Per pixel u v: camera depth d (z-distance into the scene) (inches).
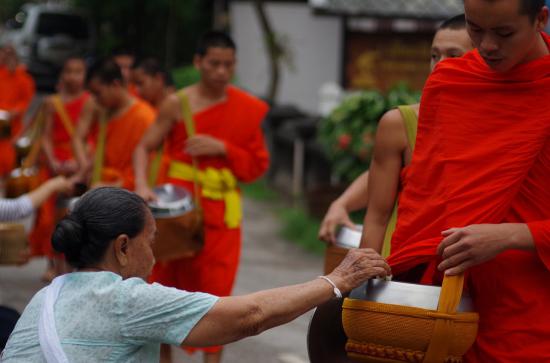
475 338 149.8
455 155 149.3
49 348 144.3
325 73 754.2
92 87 337.1
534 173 147.5
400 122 165.8
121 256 151.2
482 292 153.6
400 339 146.4
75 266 153.1
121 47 428.8
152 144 287.9
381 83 701.3
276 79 702.5
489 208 145.6
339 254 193.3
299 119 624.1
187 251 269.6
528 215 148.1
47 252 397.7
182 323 146.9
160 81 385.4
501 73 146.9
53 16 1254.9
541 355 149.0
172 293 148.1
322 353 166.4
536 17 142.3
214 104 286.0
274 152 652.1
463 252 143.6
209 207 278.8
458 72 150.9
